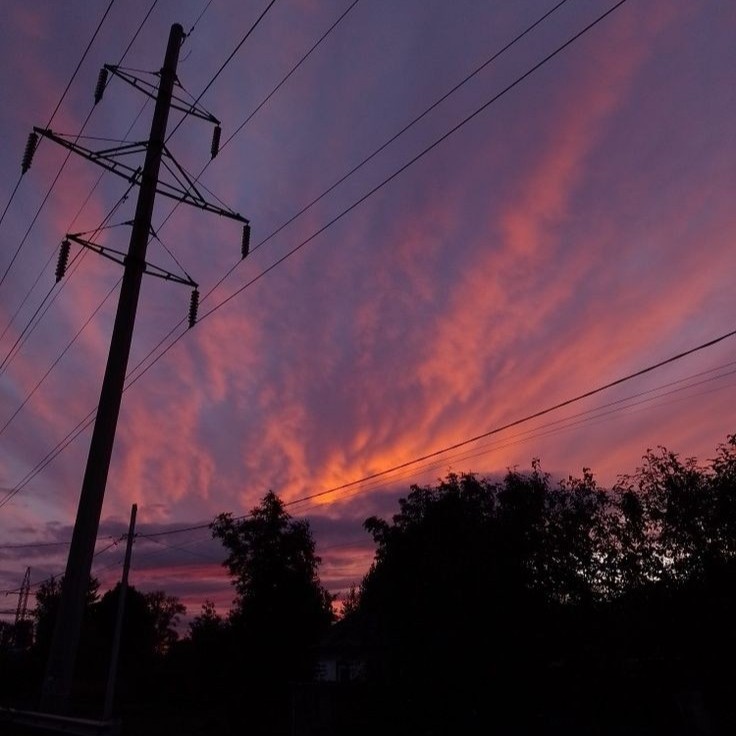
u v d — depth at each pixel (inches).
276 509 1085.8
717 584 522.3
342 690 769.6
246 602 1041.5
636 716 581.3
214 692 1098.7
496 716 642.2
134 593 2434.8
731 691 516.4
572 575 601.6
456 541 668.1
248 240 677.3
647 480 568.4
